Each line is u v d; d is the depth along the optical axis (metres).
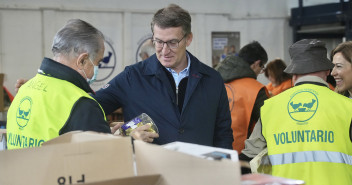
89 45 1.68
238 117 2.91
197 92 2.13
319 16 6.58
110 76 6.08
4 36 5.49
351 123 1.86
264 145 2.04
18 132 1.64
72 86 1.61
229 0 6.73
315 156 1.86
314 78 1.98
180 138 2.06
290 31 7.14
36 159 1.14
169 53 2.04
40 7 5.61
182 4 6.45
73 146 1.14
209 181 0.98
